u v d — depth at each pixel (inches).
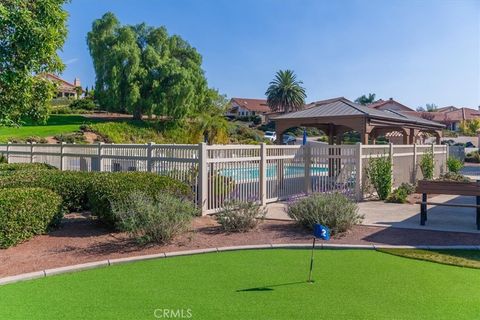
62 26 382.9
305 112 721.0
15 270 228.2
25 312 172.2
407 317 164.7
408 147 623.5
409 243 285.3
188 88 1790.1
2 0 352.2
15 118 403.2
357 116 639.8
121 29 1841.8
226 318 164.1
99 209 315.9
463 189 335.0
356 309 172.2
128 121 1791.3
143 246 277.1
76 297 189.2
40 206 296.0
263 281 208.5
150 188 331.3
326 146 527.5
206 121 1391.5
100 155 508.7
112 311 172.2
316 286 200.4
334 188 519.2
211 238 300.5
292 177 516.1
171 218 287.9
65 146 577.0
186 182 394.6
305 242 287.7
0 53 348.2
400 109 3206.2
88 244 282.8
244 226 320.5
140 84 1807.3
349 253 264.5
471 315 166.9
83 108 2352.4
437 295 188.4
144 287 201.5
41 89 395.2
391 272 222.8
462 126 2571.4
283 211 414.0
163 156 422.0
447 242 287.7
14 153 700.7
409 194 545.3
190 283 206.5
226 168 412.5
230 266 236.5
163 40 1935.3
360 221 341.1
